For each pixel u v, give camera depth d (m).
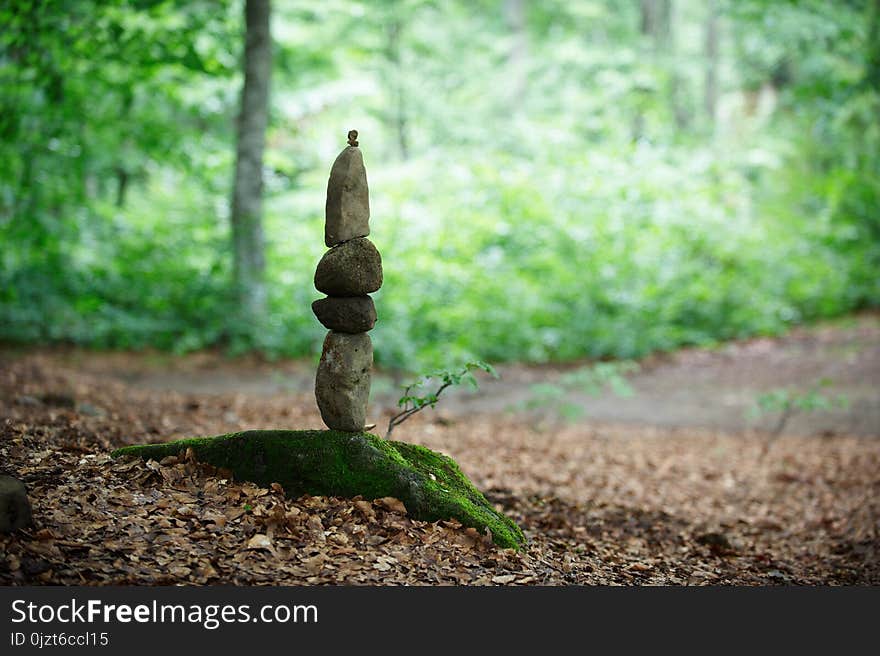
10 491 4.26
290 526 4.75
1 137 11.71
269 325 15.15
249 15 14.80
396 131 24.53
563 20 29.16
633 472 9.30
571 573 5.14
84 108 13.52
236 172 15.20
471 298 16.36
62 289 15.08
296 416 9.84
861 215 20.17
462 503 5.16
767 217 20.95
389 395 12.18
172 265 15.88
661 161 20.42
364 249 5.03
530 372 15.09
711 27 27.67
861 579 5.87
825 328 17.72
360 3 20.67
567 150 20.83
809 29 17.77
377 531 4.88
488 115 24.75
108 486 4.96
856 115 21.98
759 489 8.81
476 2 30.28
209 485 5.07
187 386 12.21
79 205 15.96
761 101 29.25
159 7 11.62
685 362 15.96
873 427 11.31
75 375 11.17
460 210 18.52
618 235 18.22
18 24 10.11
